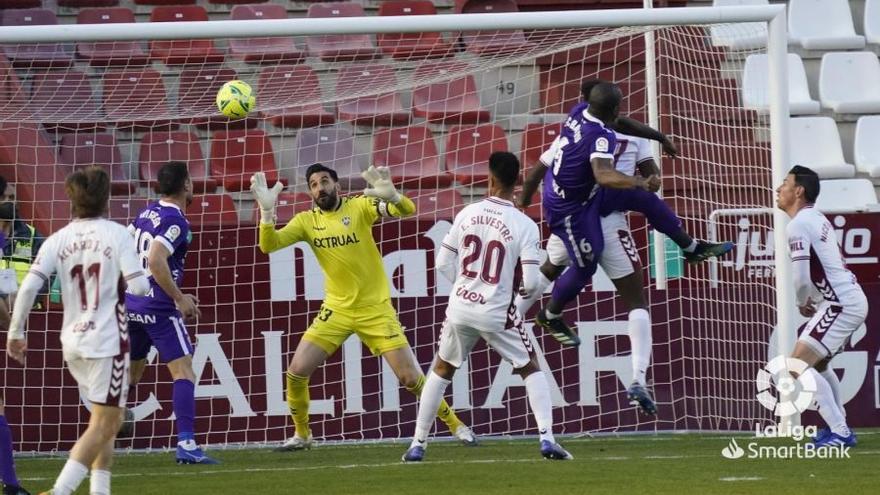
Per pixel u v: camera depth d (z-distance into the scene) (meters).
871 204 42.62
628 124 28.31
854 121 47.62
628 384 34.19
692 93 39.69
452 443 32.62
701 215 36.34
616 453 28.97
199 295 33.97
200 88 42.62
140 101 41.81
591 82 27.62
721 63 41.16
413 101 43.34
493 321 26.33
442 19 31.30
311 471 26.34
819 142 45.91
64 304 20.16
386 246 34.38
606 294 34.25
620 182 25.69
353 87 41.03
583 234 27.55
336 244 30.05
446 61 41.38
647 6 40.50
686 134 37.69
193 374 29.33
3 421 22.89
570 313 34.22
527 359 27.06
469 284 26.53
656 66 39.53
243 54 42.97
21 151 38.66
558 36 38.31
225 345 33.91
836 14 51.03
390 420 34.00
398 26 31.27
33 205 38.19
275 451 31.48
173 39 31.22
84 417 33.50
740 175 36.66
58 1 48.81
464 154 41.59
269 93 41.56
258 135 41.75
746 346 34.56
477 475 24.77
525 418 34.00
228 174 41.50
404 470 26.02
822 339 28.36
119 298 20.02
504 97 43.75
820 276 28.50
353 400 33.91
